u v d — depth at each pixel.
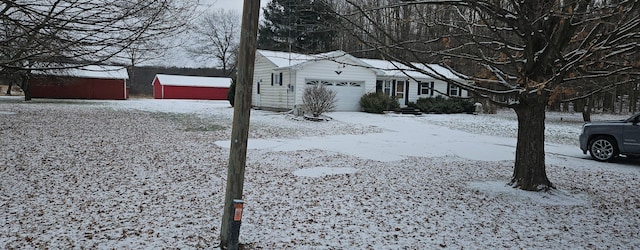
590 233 5.00
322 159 10.02
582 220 5.52
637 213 5.91
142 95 54.38
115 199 5.91
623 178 8.62
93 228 4.66
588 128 11.41
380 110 24.20
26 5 3.85
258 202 5.98
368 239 4.58
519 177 7.04
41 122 15.59
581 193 7.01
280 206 5.81
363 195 6.54
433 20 6.14
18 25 3.80
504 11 5.36
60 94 36.44
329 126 18.14
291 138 13.98
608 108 35.38
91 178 7.15
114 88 39.62
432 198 6.45
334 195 6.51
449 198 6.47
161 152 10.12
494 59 6.94
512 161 10.61
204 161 9.14
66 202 5.68
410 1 5.27
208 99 48.06
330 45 11.11
